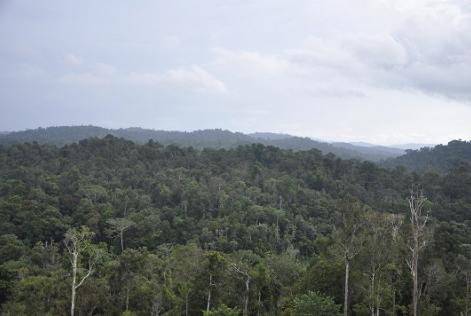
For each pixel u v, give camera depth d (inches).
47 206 3476.9
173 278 2011.6
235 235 3257.9
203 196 3882.9
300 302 1448.1
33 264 2564.0
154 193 4138.8
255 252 3004.4
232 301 1727.4
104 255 2388.0
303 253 3307.1
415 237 1368.1
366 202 3890.3
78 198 3754.9
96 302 1669.5
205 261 1779.0
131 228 3344.0
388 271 1515.7
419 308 1455.5
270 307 1745.8
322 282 1658.5
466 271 1560.0
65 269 2049.7
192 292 1756.9
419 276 1519.4
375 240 1497.3
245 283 1705.2
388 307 1494.8
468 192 4269.2
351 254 1508.4
